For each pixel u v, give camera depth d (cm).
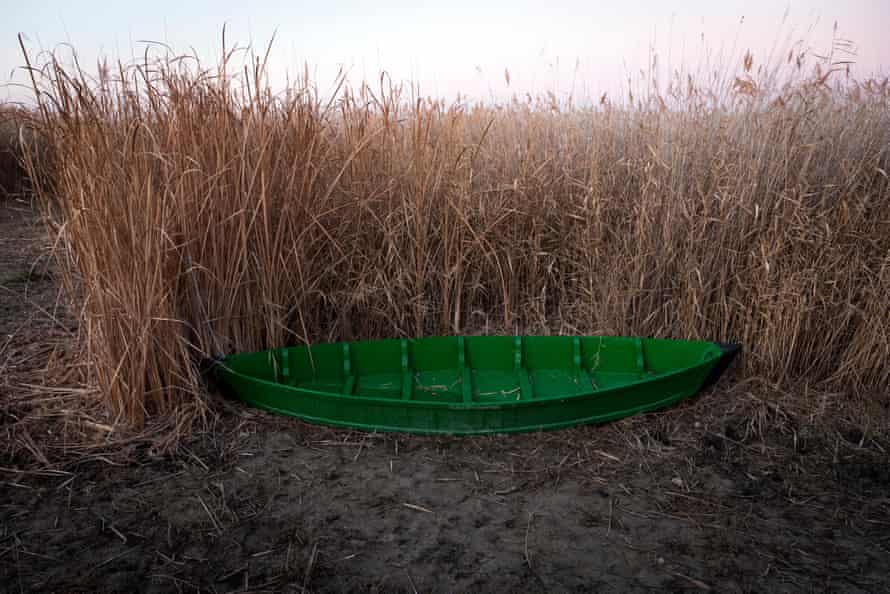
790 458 336
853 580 249
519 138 562
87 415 363
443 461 331
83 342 397
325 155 424
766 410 378
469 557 262
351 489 308
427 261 464
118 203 334
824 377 418
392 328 470
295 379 399
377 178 466
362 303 463
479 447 343
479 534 276
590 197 477
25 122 336
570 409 351
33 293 593
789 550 267
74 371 402
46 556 261
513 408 343
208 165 378
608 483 313
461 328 493
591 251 471
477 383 408
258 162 372
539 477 317
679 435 354
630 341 408
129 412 352
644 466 327
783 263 417
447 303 467
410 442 347
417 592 243
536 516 288
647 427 361
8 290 596
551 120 583
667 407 379
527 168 510
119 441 341
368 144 446
